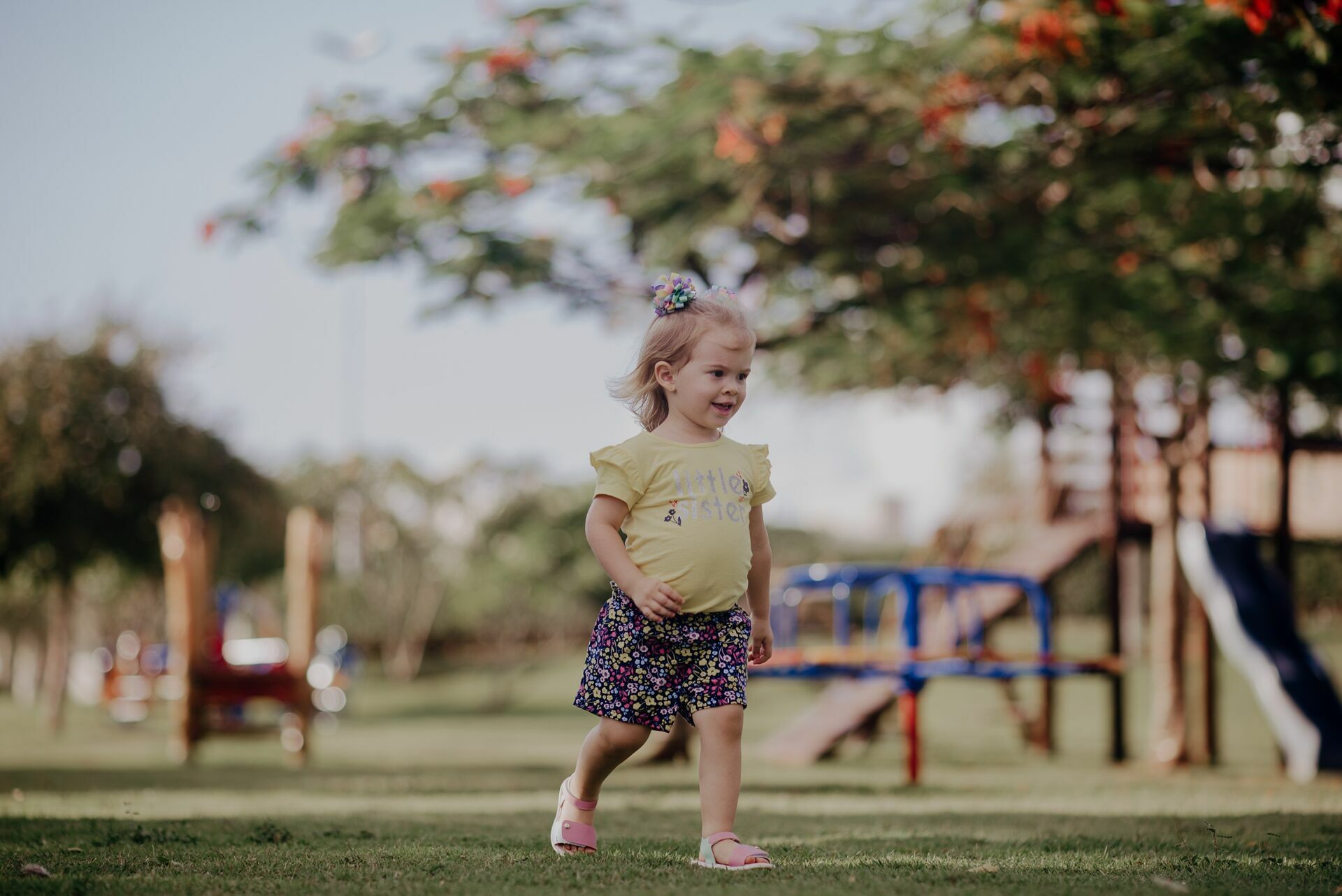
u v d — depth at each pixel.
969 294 10.67
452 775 9.28
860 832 4.14
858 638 23.88
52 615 19.95
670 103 9.36
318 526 12.41
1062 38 7.69
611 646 3.19
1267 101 7.38
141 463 18.34
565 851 3.29
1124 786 8.09
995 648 22.14
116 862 3.04
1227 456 13.96
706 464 3.23
